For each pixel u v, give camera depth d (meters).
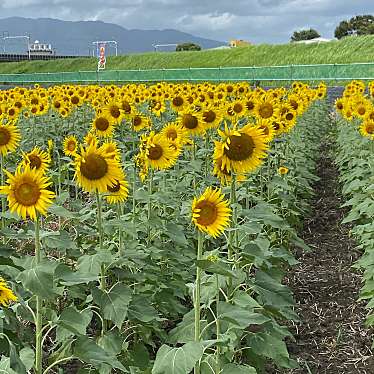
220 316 4.07
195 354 3.68
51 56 86.62
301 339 6.72
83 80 38.53
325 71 33.38
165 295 5.77
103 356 3.79
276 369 5.93
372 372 6.03
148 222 5.94
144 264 5.29
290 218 9.26
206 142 8.62
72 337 4.45
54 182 8.11
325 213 11.66
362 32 99.00
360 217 9.43
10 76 40.59
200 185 8.34
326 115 21.66
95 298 4.49
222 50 55.31
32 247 6.11
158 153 6.44
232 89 17.36
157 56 58.25
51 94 19.33
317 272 8.71
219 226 3.99
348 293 7.96
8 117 12.96
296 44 51.47
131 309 4.70
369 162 9.80
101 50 50.25
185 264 6.45
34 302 4.67
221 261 4.39
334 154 16.52
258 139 4.89
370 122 10.35
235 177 5.09
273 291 4.84
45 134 14.33
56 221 8.76
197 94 16.00
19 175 3.77
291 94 16.84
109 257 4.50
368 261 7.27
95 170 4.70
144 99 17.77
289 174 10.54
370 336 6.76
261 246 5.51
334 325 7.07
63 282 4.23
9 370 3.36
